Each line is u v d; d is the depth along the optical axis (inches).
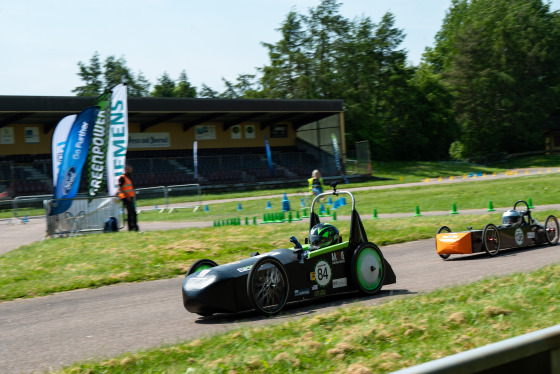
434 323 239.1
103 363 214.7
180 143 2161.7
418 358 197.8
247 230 655.8
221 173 1999.3
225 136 2261.3
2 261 527.5
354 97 2888.8
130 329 291.4
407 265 466.9
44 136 1883.6
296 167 2204.7
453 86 3245.6
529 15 3334.2
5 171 1654.8
